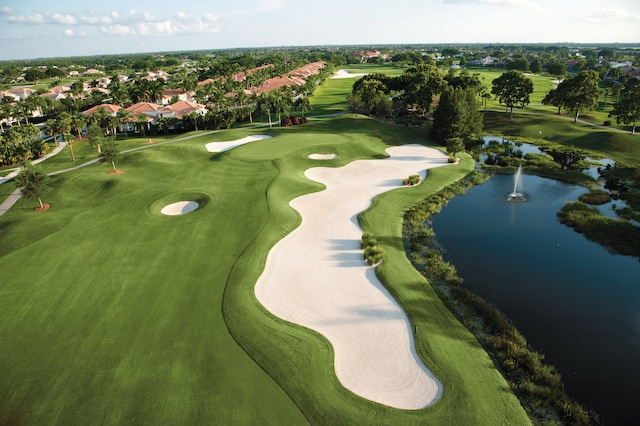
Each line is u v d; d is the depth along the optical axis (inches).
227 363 1002.7
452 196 2206.0
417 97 4308.6
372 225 1813.5
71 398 904.3
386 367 1007.6
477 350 1074.1
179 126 4136.3
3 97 6299.2
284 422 849.5
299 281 1381.6
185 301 1242.6
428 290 1341.0
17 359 1016.2
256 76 7342.5
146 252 1533.0
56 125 3467.0
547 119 3875.5
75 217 1846.7
